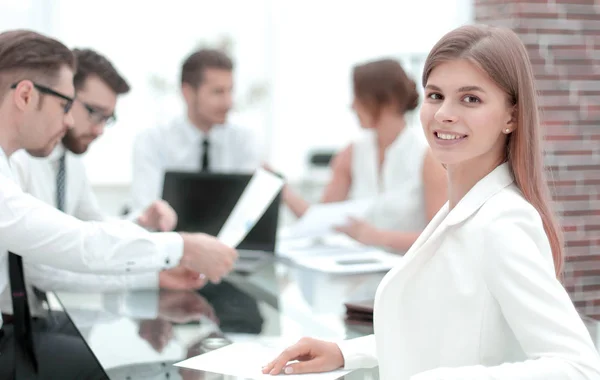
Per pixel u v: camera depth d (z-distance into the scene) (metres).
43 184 2.37
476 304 1.05
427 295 1.12
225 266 1.97
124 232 1.85
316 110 6.00
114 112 2.50
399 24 5.75
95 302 1.95
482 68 1.06
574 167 3.48
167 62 5.53
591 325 1.66
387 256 2.58
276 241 2.64
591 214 3.50
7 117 1.81
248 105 5.86
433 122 1.12
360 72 2.97
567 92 3.46
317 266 2.39
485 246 1.04
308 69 5.94
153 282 2.13
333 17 5.89
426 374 1.00
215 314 1.81
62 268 1.79
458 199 1.17
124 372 1.34
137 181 3.49
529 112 1.09
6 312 2.00
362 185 3.16
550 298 0.97
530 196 1.10
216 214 2.62
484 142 1.08
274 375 1.28
